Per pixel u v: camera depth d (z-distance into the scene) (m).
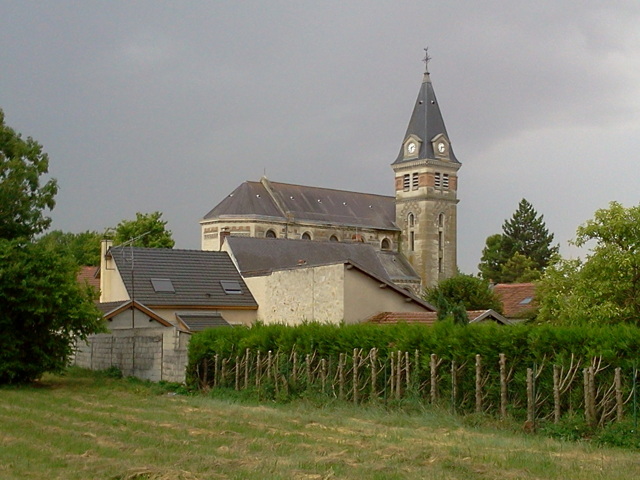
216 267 44.53
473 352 21.08
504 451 15.40
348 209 99.56
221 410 22.44
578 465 13.92
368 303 35.88
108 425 18.14
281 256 56.47
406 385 22.50
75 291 30.17
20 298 28.73
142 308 37.62
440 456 14.38
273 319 40.44
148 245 77.19
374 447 15.54
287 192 93.31
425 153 104.19
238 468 12.87
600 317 29.69
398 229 104.50
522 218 109.25
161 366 31.17
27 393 26.45
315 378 25.19
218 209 88.56
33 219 41.72
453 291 55.59
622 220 30.91
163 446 15.07
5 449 14.44
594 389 18.38
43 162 43.00
